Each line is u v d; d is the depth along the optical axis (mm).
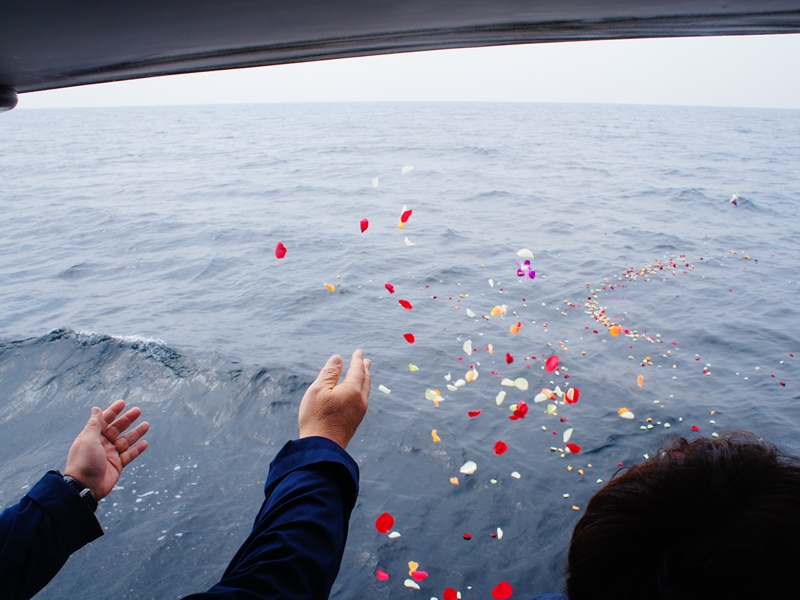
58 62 1820
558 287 12062
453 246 15469
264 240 16500
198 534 5586
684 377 8133
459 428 6980
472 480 6098
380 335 9836
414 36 1969
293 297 11797
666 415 7180
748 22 1785
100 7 1417
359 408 979
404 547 5281
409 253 14836
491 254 14680
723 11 1678
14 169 35125
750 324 9953
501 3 1606
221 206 22141
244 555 758
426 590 4879
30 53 1706
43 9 1391
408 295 11766
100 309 11484
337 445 882
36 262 15109
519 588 4871
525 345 9195
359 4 1572
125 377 8438
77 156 42750
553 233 16906
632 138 54094
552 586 4871
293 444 886
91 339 9562
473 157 36438
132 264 14664
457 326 10062
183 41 1780
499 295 11656
